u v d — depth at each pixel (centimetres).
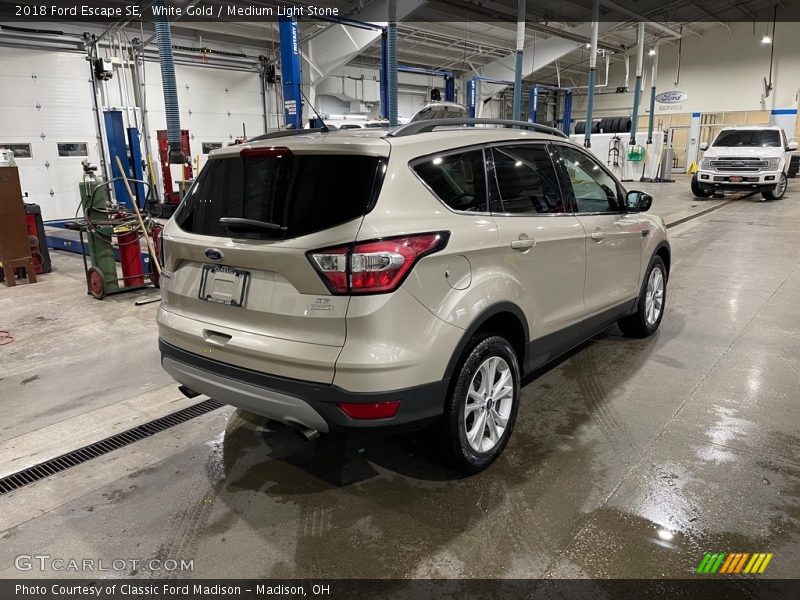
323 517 242
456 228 239
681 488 257
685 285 629
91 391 375
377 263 210
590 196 359
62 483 269
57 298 627
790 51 2506
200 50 1614
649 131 2250
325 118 1323
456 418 249
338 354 213
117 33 1416
